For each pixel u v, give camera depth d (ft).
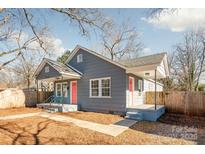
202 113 36.19
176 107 40.06
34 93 56.34
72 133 20.68
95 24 20.81
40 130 21.85
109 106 37.91
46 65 50.06
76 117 32.83
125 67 34.63
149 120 30.53
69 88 48.70
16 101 51.39
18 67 59.11
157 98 44.27
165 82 90.48
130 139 18.54
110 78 38.06
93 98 41.52
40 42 26.96
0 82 98.84
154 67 31.14
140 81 46.57
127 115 32.65
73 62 48.11
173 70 90.07
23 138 18.21
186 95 38.88
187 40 82.33
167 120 30.96
